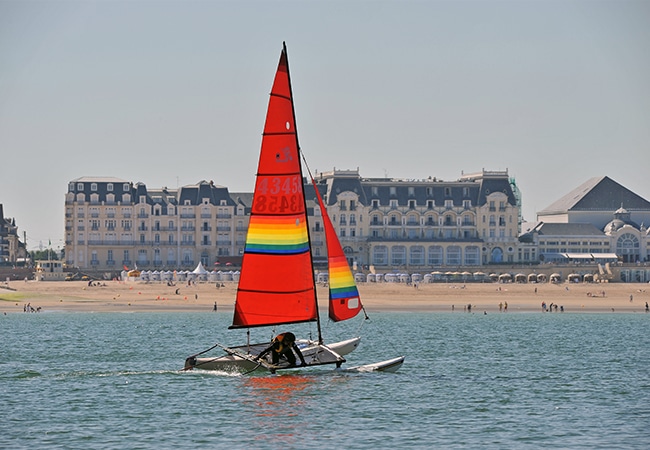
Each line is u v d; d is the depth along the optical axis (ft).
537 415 241.14
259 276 262.88
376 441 213.05
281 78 260.62
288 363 263.49
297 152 263.08
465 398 261.85
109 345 419.54
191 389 264.72
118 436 215.92
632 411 247.09
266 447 207.82
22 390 268.21
